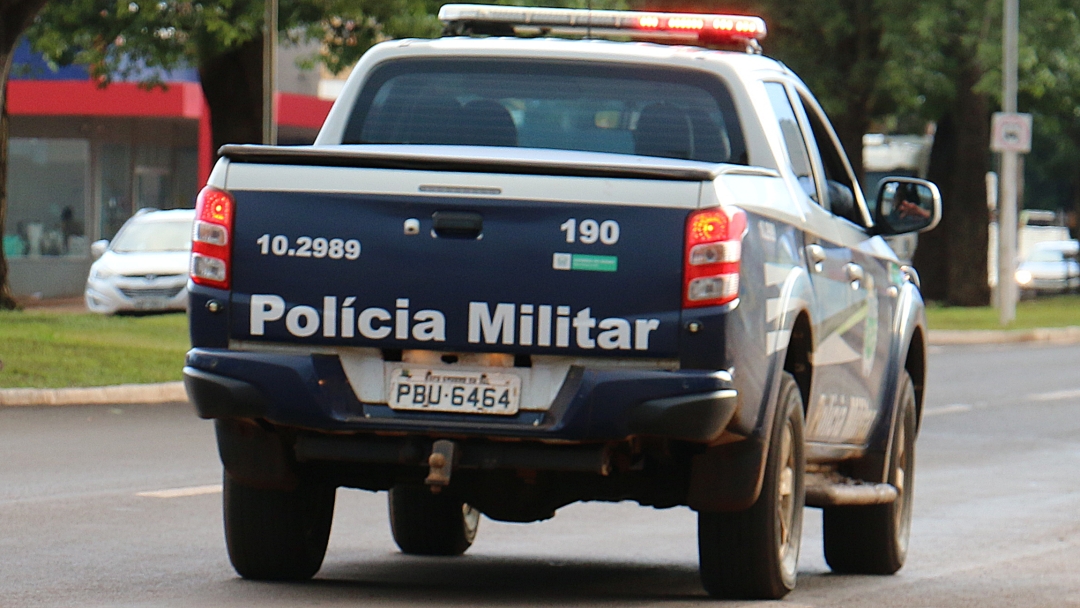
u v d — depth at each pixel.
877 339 30.89
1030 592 28.80
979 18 131.50
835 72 133.50
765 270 24.19
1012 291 125.75
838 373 28.38
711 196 23.00
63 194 152.12
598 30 30.75
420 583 27.78
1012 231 125.75
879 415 31.33
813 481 28.28
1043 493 45.22
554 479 24.91
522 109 27.78
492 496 25.20
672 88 27.50
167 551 30.64
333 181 23.48
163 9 100.44
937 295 156.38
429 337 23.20
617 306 22.92
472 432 23.19
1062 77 141.38
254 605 24.69
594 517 38.78
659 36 30.72
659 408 22.73
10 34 76.56
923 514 40.75
